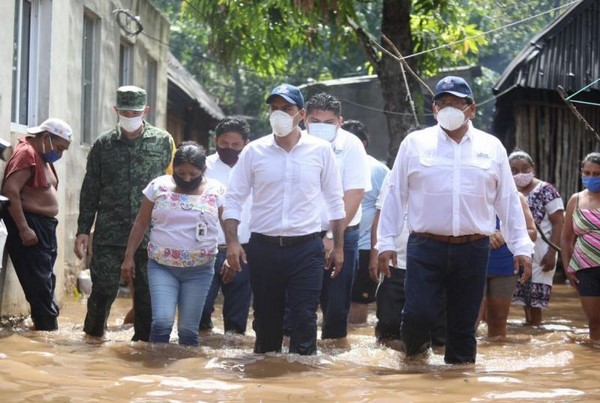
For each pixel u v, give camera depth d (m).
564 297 17.77
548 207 13.08
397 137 20.66
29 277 10.59
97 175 10.65
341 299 10.70
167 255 9.43
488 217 8.38
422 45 22.86
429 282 8.43
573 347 10.37
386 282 10.65
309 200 8.66
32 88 12.60
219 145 11.60
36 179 10.52
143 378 7.53
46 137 10.66
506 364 8.94
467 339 8.69
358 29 21.25
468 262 8.37
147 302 10.39
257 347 9.03
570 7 21.19
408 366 8.56
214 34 23.45
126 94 10.45
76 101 16.08
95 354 8.84
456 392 7.25
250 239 8.80
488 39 32.16
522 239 8.44
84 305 14.31
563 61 20.44
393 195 8.56
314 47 23.36
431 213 8.30
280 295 8.82
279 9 21.66
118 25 19.09
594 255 10.98
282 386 7.35
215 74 42.44
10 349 8.97
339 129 10.27
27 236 10.39
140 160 10.58
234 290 11.55
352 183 10.04
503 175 8.41
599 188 11.13
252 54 23.84
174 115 29.16
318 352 9.42
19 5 12.10
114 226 10.52
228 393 7.09
